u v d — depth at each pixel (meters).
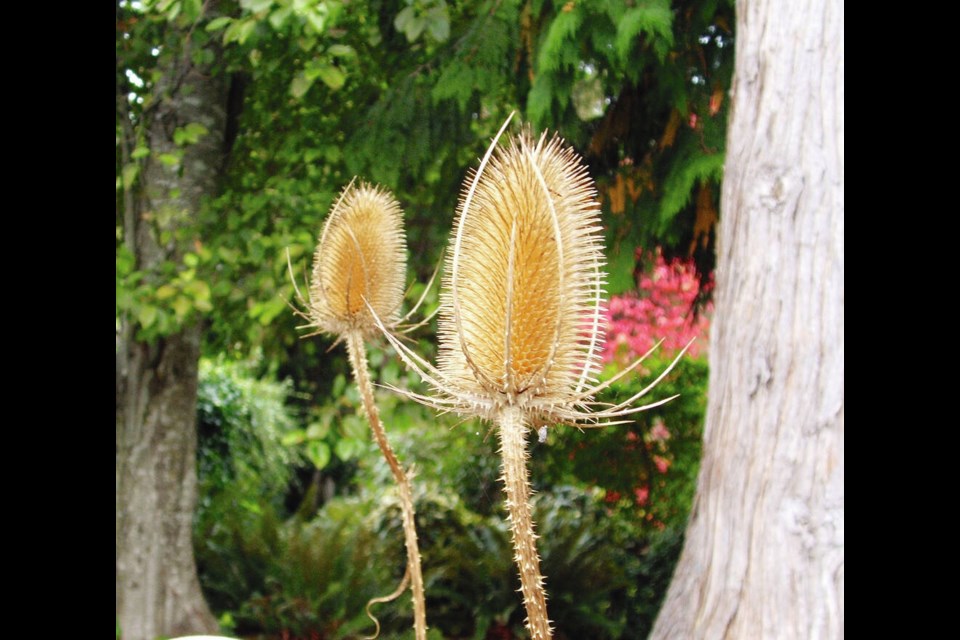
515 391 1.77
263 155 5.88
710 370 4.22
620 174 5.03
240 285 5.59
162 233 5.20
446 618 6.62
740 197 4.02
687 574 4.24
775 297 3.85
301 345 6.37
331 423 5.43
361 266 2.80
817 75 3.82
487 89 4.75
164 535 5.66
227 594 6.50
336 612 6.30
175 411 5.71
